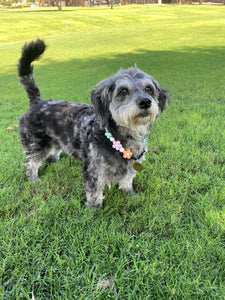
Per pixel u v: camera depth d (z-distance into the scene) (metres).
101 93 0.56
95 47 3.25
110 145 0.53
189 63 2.06
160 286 0.39
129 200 0.59
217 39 3.26
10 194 0.61
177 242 0.47
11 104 1.35
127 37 3.92
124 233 0.49
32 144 0.70
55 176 0.70
